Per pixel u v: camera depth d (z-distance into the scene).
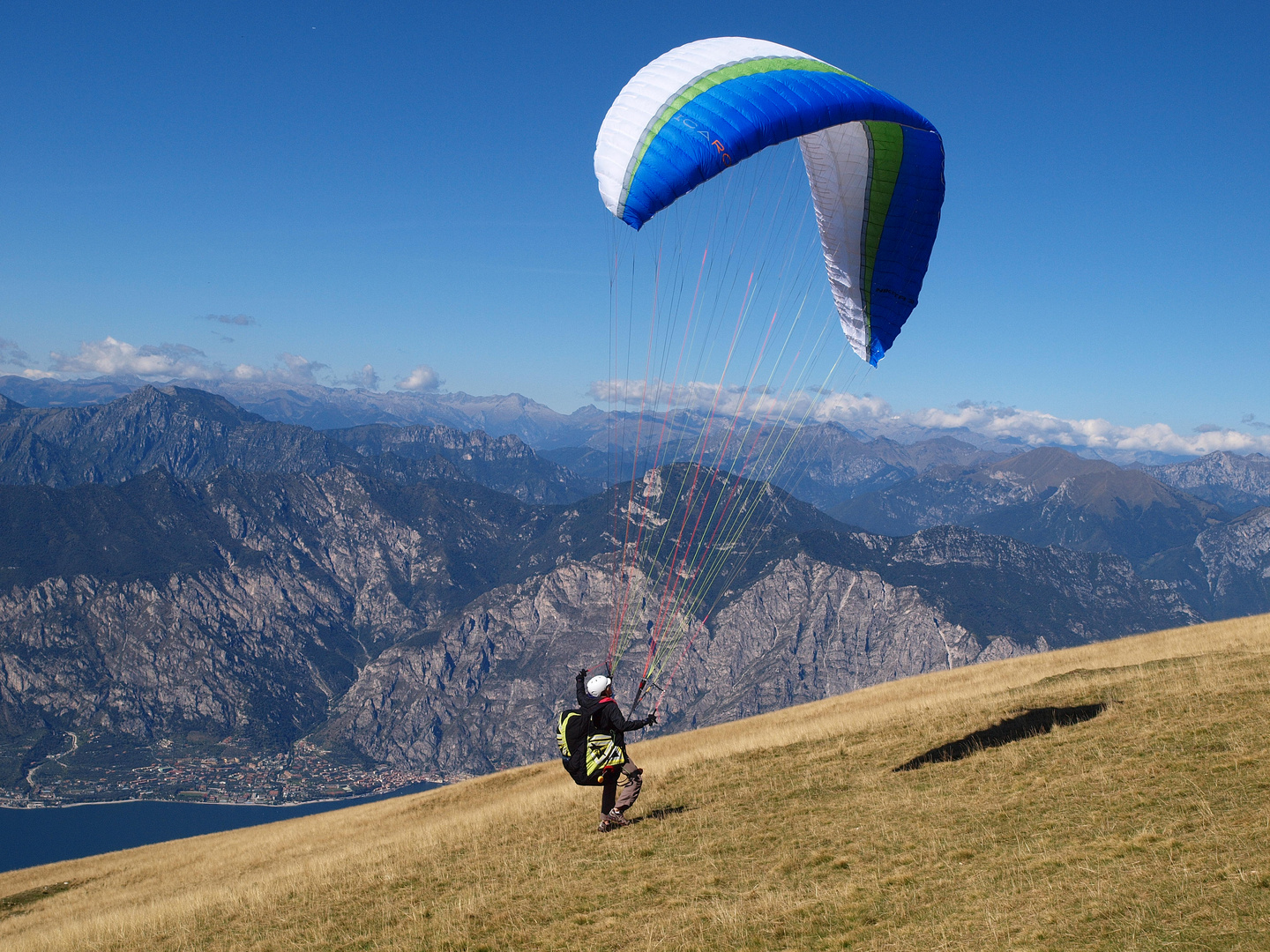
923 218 20.44
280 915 15.88
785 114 16.95
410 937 12.96
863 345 22.59
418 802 40.06
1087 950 8.75
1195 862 10.27
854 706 38.03
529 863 16.00
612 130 19.11
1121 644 38.81
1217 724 15.85
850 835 14.30
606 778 16.80
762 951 10.30
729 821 16.50
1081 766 15.34
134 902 27.39
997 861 11.81
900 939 9.95
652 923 11.78
